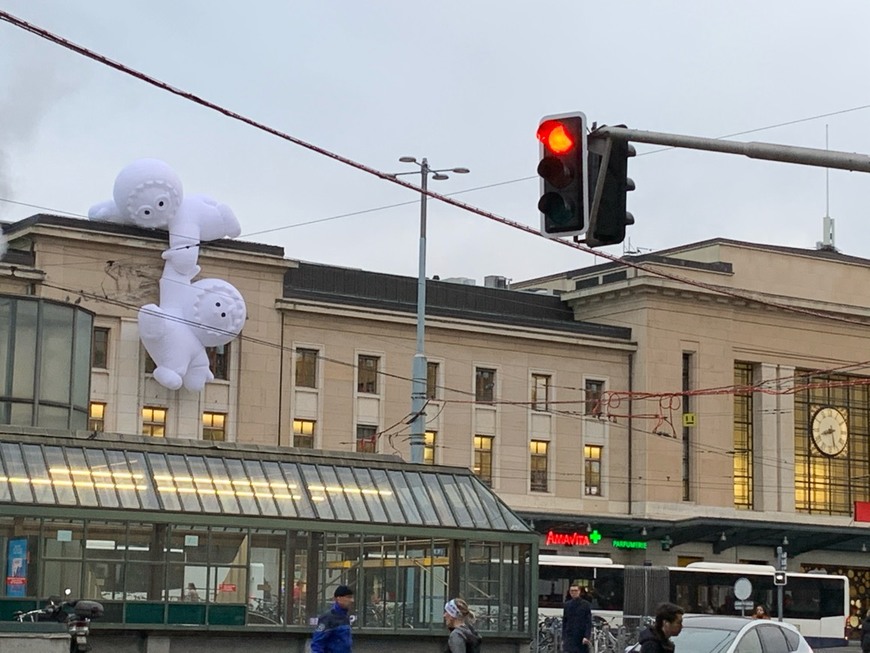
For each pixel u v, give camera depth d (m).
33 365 49.00
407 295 73.56
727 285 77.50
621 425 75.56
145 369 63.03
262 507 39.25
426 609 41.31
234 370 65.44
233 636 38.06
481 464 72.12
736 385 78.38
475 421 71.81
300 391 67.38
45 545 35.75
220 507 38.47
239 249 65.88
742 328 78.19
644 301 75.56
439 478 43.66
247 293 66.00
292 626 38.94
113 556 36.69
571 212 17.20
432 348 70.94
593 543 72.31
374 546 40.78
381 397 69.44
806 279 80.44
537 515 70.06
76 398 50.59
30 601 34.97
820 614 66.81
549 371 74.00
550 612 60.50
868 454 82.38
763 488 78.19
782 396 79.06
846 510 81.00
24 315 49.03
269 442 65.88
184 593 37.50
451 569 42.03
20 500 35.41
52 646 24.92
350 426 68.50
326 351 68.12
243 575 38.53
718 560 76.62
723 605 64.06
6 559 35.12
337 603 21.47
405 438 69.75
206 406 64.56
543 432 73.69
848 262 82.12
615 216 17.48
